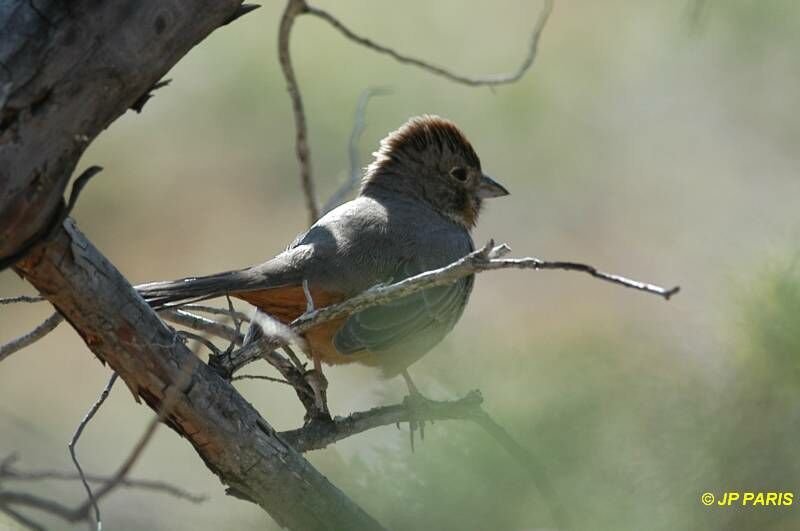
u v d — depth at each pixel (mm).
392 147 12086
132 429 16938
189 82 23453
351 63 22750
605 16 23359
